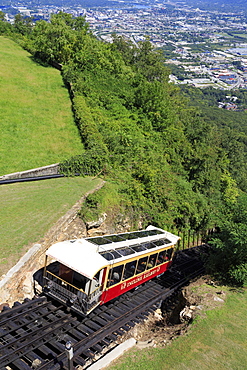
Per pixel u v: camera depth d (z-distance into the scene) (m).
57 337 13.14
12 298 14.34
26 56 54.22
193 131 47.50
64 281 14.47
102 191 24.27
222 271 20.36
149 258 18.75
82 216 21.70
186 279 22.61
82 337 13.47
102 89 43.03
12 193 22.64
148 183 28.12
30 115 35.44
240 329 14.70
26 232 18.14
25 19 81.00
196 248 29.50
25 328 13.32
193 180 35.81
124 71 54.22
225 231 20.48
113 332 14.45
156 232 22.09
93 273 13.76
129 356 12.95
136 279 17.94
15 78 44.03
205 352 13.12
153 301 18.11
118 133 33.38
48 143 30.66
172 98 64.31
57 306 15.13
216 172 38.41
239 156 62.09
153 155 32.44
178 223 30.27
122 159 29.98
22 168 25.88
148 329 16.25
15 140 30.19
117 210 24.52
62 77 47.38
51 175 26.05
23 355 11.73
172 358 12.79
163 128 40.47
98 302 14.99
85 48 51.31
